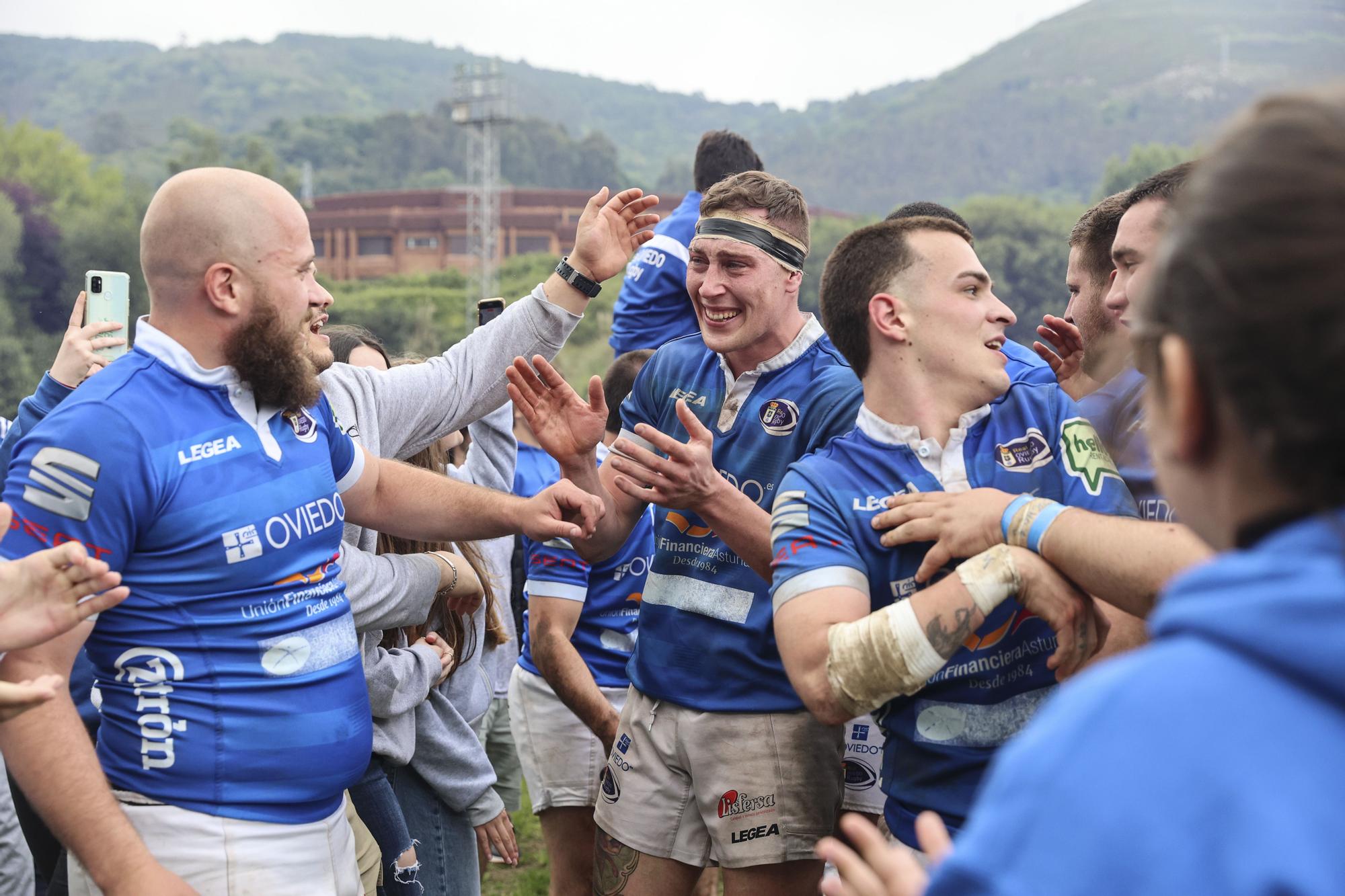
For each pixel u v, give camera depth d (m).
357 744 2.10
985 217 95.25
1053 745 0.76
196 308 2.00
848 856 1.12
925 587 1.91
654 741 2.80
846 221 92.00
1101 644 1.80
